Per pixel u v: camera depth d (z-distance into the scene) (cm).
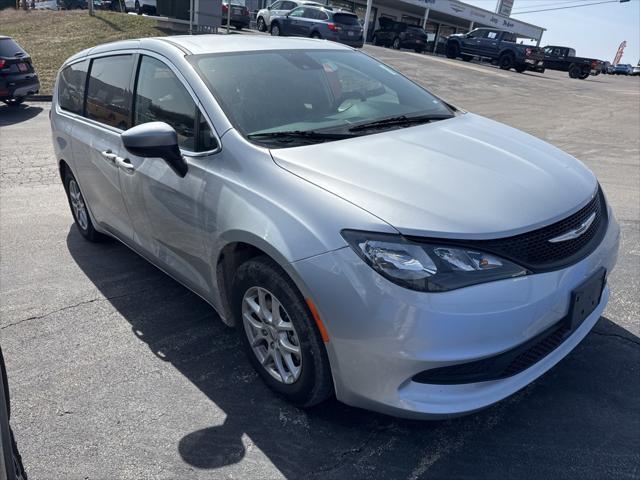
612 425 247
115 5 3306
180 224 296
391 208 218
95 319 345
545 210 230
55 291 381
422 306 203
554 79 2567
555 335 238
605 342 306
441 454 234
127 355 308
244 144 266
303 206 230
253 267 250
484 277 208
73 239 476
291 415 259
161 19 1994
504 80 2105
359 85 343
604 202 283
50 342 321
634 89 2520
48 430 252
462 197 227
